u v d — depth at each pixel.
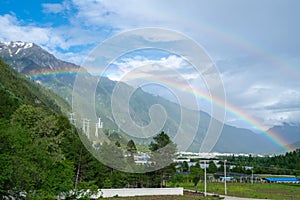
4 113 34.97
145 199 37.47
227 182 81.81
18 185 16.75
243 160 112.44
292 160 107.38
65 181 21.09
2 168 15.93
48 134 34.19
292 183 83.31
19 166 16.62
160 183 47.53
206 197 42.22
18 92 72.00
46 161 19.20
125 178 44.22
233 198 44.03
